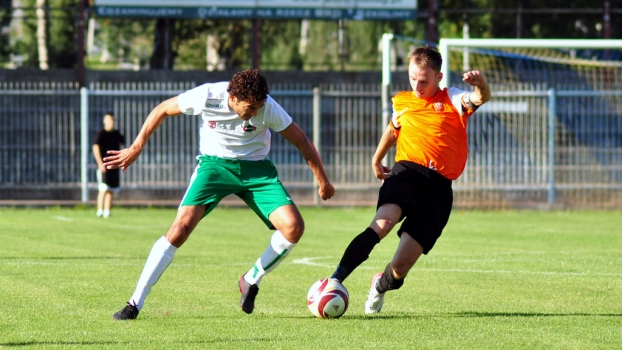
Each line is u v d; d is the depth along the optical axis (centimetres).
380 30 5834
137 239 2503
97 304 1316
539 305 1348
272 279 1655
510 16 5828
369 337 1065
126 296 1402
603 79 4628
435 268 1850
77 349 974
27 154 4119
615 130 4172
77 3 5981
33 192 4088
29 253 2088
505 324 1167
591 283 1614
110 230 2806
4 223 3058
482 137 4012
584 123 4194
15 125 4147
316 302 1197
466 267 1870
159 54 5531
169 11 4616
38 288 1483
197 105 1176
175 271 1762
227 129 1190
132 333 1077
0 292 1432
